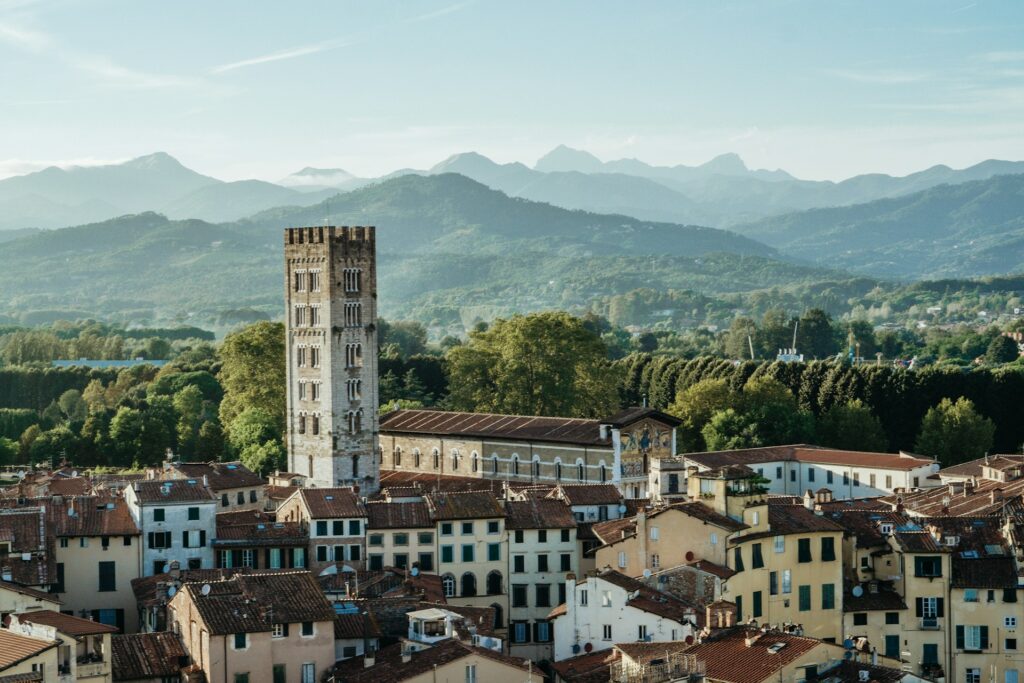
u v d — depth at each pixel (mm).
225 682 161125
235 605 165500
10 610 173375
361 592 199125
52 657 144125
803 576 180750
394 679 157250
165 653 166125
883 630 182250
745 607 176250
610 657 162125
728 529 176000
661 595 179000
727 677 145625
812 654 146750
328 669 166625
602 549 191375
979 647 181500
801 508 189250
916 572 182375
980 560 183625
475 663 160625
